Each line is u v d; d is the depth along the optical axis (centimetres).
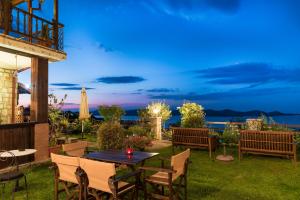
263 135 721
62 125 1138
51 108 955
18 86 1011
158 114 1238
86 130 1373
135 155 465
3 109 937
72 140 981
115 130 771
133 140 796
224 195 466
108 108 1117
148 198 435
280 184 527
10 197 461
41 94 747
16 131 686
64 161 375
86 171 352
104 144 755
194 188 504
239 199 446
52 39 766
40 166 685
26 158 709
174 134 860
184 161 404
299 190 491
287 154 692
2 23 627
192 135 824
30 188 507
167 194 462
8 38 618
